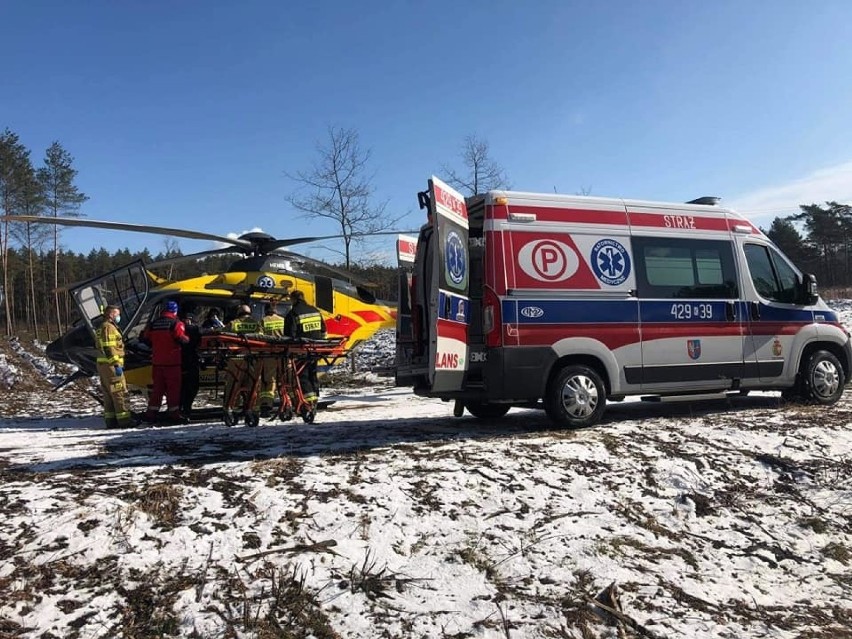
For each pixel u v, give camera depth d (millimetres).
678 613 3768
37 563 3555
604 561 4195
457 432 7055
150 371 10422
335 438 6586
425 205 6617
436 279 6156
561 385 6957
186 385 9039
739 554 4590
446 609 3537
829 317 8633
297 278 11383
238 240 11328
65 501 4246
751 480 5621
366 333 12305
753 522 5027
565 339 6984
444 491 4793
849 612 4020
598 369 7293
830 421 7172
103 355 8641
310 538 4020
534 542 4312
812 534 4918
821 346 8695
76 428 9258
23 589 3344
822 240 62750
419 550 4066
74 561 3596
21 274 52781
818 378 8445
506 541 4277
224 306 11047
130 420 8758
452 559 4008
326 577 3648
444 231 6305
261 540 3934
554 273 7035
